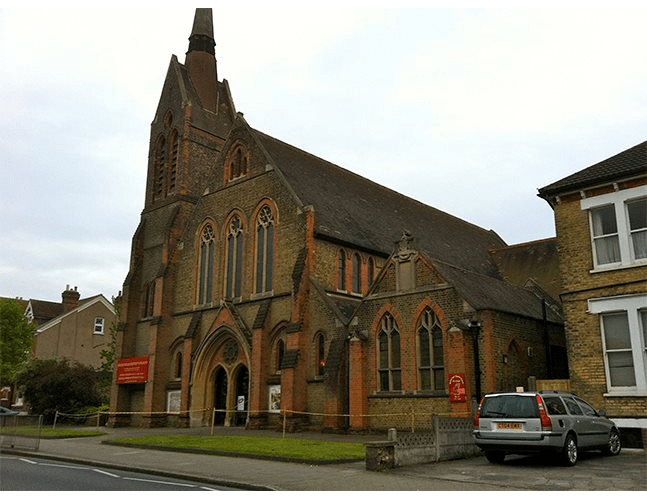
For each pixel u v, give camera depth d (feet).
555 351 96.53
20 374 152.66
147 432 107.14
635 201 69.56
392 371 92.07
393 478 48.52
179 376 127.24
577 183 72.54
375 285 96.78
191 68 163.32
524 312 92.02
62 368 150.61
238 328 111.75
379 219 134.10
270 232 116.88
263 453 63.52
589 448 56.95
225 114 162.71
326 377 96.37
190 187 146.20
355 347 94.12
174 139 154.40
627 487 41.63
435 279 89.30
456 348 81.97
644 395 64.64
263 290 114.62
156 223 148.56
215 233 128.36
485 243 169.17
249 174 123.95
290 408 98.78
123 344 139.03
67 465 61.67
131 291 143.64
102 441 83.10
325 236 110.01
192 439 81.25
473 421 64.18
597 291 69.87
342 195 131.95
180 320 130.21
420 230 144.15
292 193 113.50
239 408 114.21
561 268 73.61
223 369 118.83
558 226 74.84
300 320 103.09
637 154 73.82
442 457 59.00
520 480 45.75
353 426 91.66
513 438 52.70
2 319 192.65
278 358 108.68
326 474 51.24
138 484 46.93
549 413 52.75
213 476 50.98
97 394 151.02
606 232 71.46
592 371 68.85
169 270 134.10
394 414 86.22
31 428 77.25
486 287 95.35
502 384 81.82
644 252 68.03
